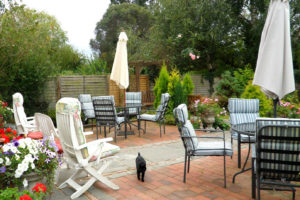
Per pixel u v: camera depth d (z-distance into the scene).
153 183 3.23
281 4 3.31
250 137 3.63
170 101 8.04
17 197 1.91
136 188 3.08
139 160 3.25
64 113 2.69
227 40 12.42
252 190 2.75
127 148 5.04
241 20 13.07
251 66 13.22
